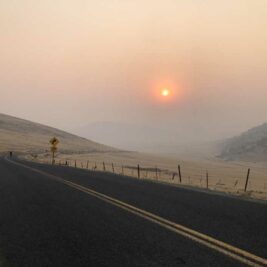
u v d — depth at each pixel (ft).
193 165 329.72
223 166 359.87
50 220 32.96
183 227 28.73
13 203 43.06
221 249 22.77
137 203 40.52
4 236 27.78
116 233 27.45
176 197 45.16
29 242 25.90
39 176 77.15
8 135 474.90
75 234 27.61
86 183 62.39
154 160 354.33
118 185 59.06
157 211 35.58
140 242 24.81
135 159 334.24
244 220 31.22
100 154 356.59
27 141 431.02
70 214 35.37
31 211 37.70
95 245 24.53
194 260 20.89
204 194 48.14
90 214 34.99
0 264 21.42
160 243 24.40
